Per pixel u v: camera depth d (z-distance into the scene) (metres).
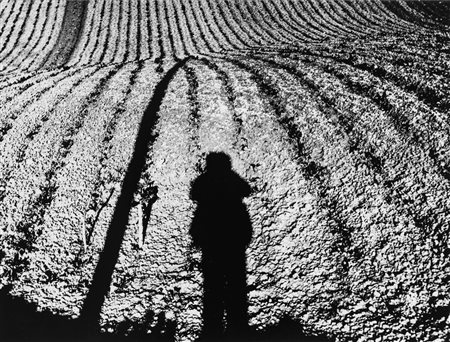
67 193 9.25
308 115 11.44
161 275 6.94
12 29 33.16
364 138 9.87
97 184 9.49
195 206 8.63
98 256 7.44
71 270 7.15
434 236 6.75
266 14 35.66
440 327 5.32
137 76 16.75
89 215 8.50
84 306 6.40
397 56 16.50
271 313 6.00
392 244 6.81
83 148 10.99
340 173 8.84
